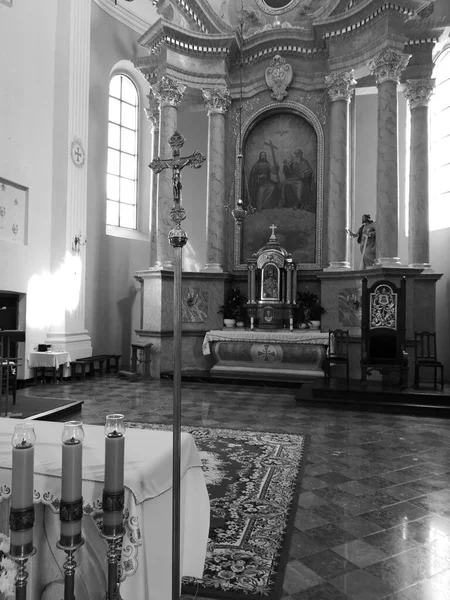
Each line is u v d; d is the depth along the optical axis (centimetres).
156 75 1150
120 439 155
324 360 948
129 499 174
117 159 1249
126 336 1236
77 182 1037
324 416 710
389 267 916
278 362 997
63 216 1002
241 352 1011
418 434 614
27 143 926
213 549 311
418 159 1055
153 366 1048
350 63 1048
